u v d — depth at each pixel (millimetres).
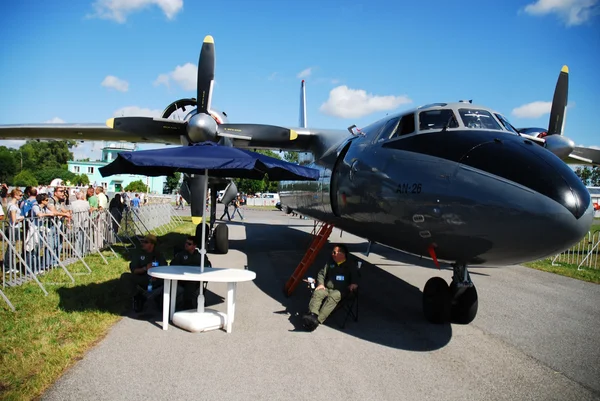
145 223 17484
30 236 8047
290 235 18578
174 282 6113
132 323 6000
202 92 9898
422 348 5422
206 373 4453
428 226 5238
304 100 18625
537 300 8281
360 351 5246
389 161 6086
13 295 7004
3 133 12695
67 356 4684
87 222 10914
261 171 7367
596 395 4246
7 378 4129
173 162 5484
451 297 6398
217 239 12375
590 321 6883
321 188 9266
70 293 7227
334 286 6133
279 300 7574
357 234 8133
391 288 8930
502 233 4605
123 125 9938
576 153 12484
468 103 6297
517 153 4977
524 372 4766
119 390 4008
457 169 5090
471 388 4332
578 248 17375
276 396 4012
